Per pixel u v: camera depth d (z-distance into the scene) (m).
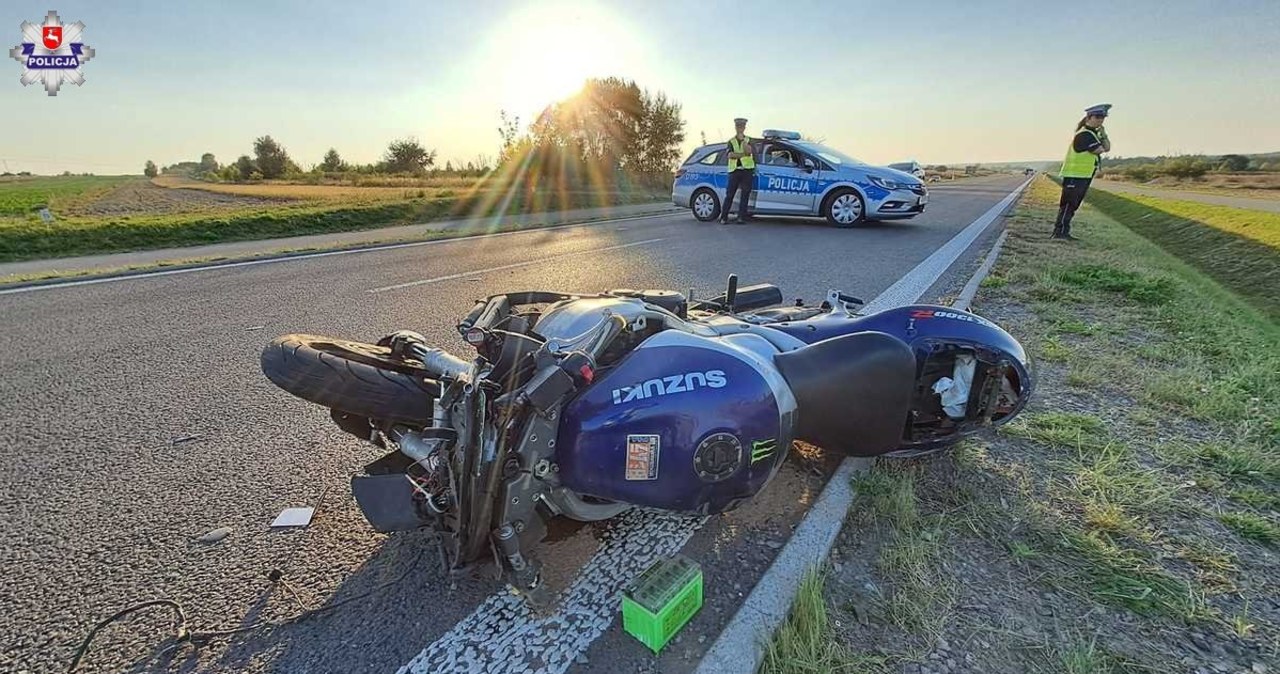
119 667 1.87
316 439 3.36
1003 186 42.84
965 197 26.48
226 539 2.48
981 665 1.85
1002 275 7.45
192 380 4.25
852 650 1.89
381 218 16.41
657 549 2.40
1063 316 5.57
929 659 1.86
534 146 30.33
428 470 2.03
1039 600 2.11
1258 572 2.27
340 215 15.66
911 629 1.98
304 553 2.40
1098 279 6.92
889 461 3.00
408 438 2.23
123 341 5.15
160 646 1.95
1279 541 2.43
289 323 5.73
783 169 13.64
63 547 2.43
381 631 2.01
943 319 3.11
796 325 3.22
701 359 2.22
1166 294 6.28
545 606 2.09
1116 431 3.33
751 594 2.09
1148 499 2.64
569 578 2.24
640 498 2.11
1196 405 3.55
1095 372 4.06
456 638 1.97
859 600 2.10
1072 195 10.73
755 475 2.25
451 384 1.96
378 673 1.85
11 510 2.67
